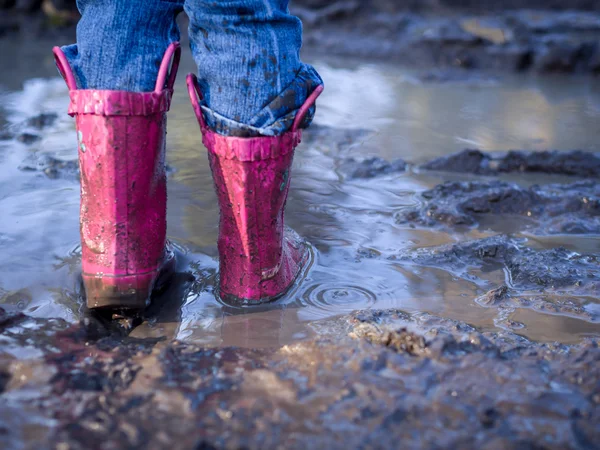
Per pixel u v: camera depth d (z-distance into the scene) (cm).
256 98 160
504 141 357
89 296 164
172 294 180
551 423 119
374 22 754
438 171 305
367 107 439
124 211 159
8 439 110
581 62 621
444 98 480
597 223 239
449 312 174
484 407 122
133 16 159
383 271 199
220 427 116
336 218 242
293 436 113
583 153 306
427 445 112
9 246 200
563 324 168
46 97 424
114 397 124
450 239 226
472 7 799
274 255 174
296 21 165
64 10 769
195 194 260
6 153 302
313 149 336
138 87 160
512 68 627
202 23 160
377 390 127
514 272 200
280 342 154
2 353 140
